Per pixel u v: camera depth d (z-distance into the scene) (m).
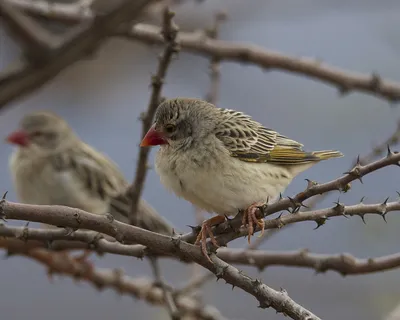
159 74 8.00
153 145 8.71
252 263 8.27
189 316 9.59
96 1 11.31
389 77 14.34
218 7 13.31
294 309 6.12
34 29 9.68
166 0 11.09
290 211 6.52
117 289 10.19
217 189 8.55
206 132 8.80
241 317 11.45
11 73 9.27
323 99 13.79
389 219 11.20
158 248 6.60
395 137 8.97
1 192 14.65
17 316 12.12
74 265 10.13
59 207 6.31
